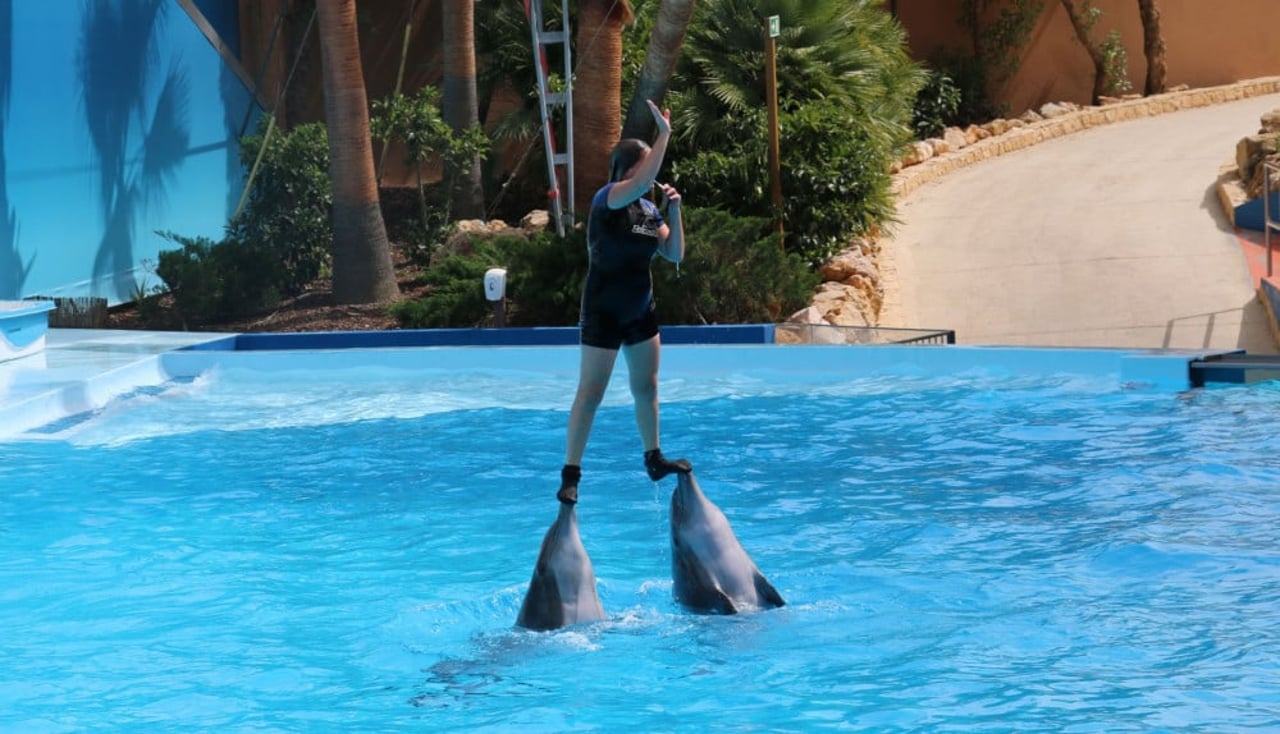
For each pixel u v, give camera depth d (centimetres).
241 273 1692
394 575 703
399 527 795
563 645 585
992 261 1853
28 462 974
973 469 884
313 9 2123
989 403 1086
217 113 2039
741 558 632
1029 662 545
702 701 516
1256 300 1605
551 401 1166
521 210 2070
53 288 1695
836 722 489
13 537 787
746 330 1343
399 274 1809
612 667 556
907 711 496
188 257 1688
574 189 1741
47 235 1684
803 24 1878
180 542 773
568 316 1473
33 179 1659
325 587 686
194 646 602
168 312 1688
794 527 766
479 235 1739
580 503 835
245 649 597
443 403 1166
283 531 793
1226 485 816
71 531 798
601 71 1705
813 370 1255
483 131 2027
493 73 2056
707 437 1001
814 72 1862
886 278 1777
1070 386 1140
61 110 1708
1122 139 2602
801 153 1736
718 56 1866
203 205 2009
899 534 746
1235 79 3039
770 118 1664
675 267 1454
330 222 1806
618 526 781
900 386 1173
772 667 550
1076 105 2939
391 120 1811
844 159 1750
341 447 1007
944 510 790
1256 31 3023
